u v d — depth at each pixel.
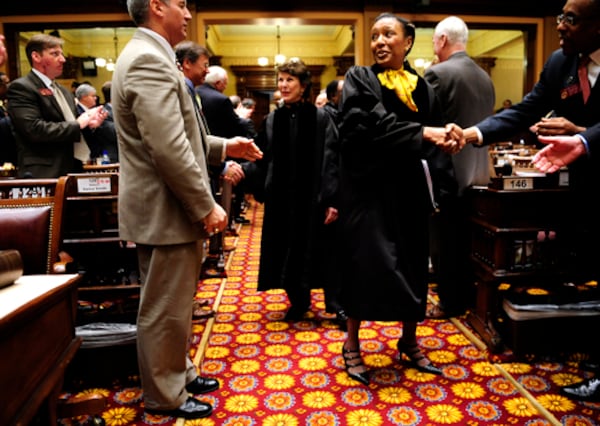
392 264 2.22
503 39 13.34
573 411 2.04
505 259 2.57
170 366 2.01
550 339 2.51
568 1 1.99
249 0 8.25
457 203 3.02
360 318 2.26
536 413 2.05
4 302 1.09
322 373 2.47
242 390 2.30
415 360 2.47
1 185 1.95
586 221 2.55
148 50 1.78
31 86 2.98
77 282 1.41
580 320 2.50
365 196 2.25
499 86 14.84
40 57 3.02
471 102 2.95
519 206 2.54
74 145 3.20
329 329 3.09
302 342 2.88
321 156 3.18
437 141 2.14
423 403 2.15
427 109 2.29
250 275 4.45
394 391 2.27
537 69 8.95
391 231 2.25
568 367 2.46
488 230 2.66
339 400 2.20
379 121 2.12
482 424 1.98
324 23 8.56
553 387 2.25
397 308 2.23
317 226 3.20
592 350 2.53
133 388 2.31
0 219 1.75
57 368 1.27
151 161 1.85
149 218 1.87
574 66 2.22
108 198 2.58
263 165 3.35
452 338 2.87
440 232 3.13
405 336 2.49
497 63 14.81
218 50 14.19
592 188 2.25
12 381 1.04
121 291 2.59
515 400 2.16
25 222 1.76
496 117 2.55
